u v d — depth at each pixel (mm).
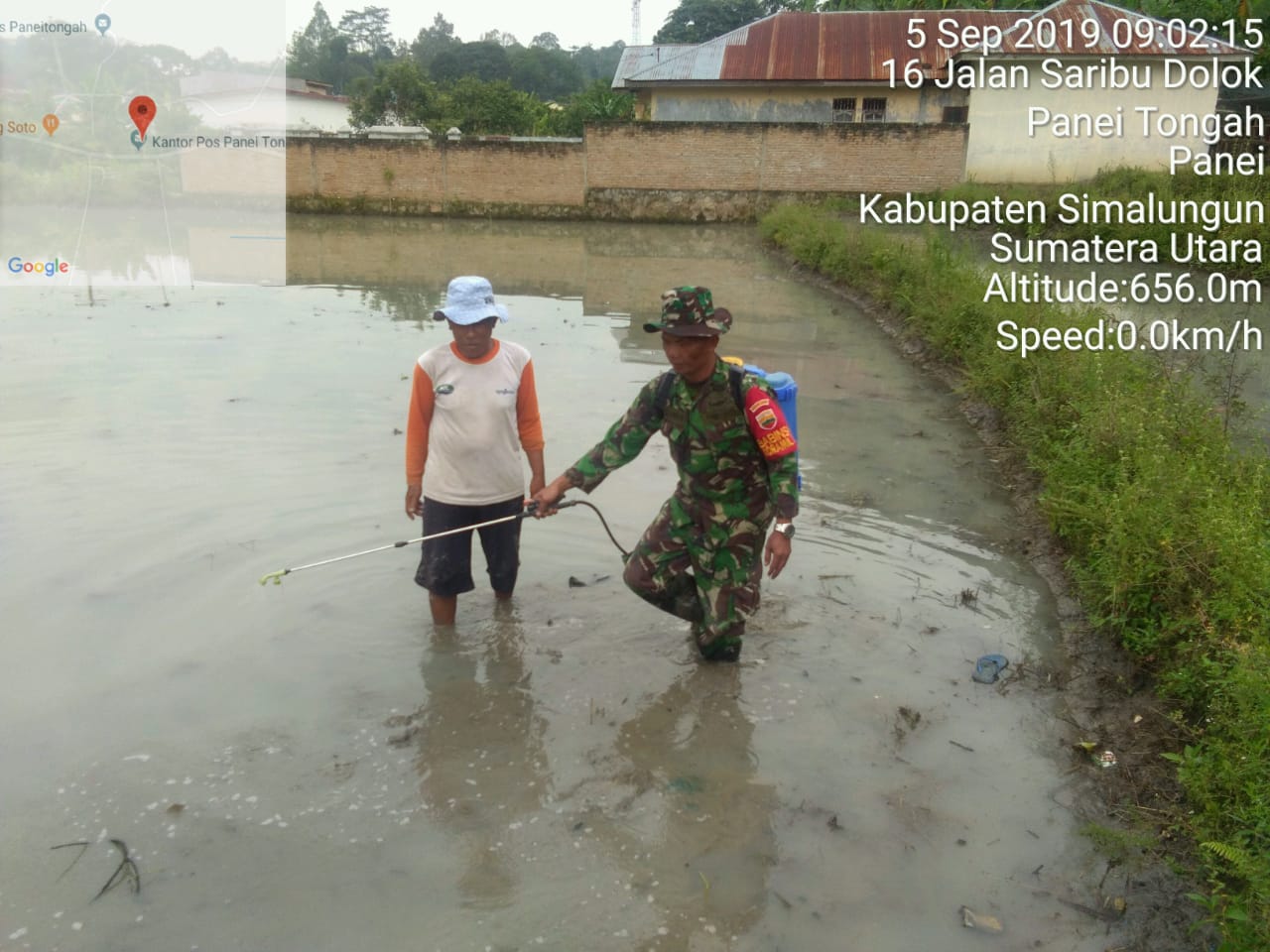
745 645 4746
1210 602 4379
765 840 3500
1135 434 6168
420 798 3674
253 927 3068
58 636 4648
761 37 30281
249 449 7160
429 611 4988
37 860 3311
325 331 11516
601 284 15945
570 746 3994
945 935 3105
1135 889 3297
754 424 4008
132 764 3803
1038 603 5242
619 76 34094
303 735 4012
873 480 6988
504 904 3186
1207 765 3613
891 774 3859
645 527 5996
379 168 27953
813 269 17109
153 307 12922
